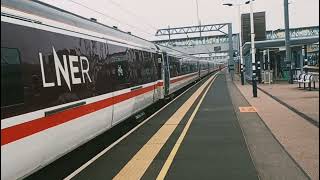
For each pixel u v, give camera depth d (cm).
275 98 2483
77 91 936
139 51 1719
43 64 780
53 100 805
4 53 656
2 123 629
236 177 831
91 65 1057
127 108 1434
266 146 1130
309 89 2914
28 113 707
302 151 1047
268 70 4116
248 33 5622
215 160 980
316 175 826
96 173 895
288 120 1600
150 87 1922
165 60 2508
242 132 1367
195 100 2662
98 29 1177
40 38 780
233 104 2319
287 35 3656
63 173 955
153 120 1733
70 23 951
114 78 1274
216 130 1423
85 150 1206
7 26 671
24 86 704
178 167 925
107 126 1196
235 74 8369
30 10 766
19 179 681
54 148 808
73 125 902
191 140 1247
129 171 906
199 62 5541
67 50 903
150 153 1079
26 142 695
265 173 857
